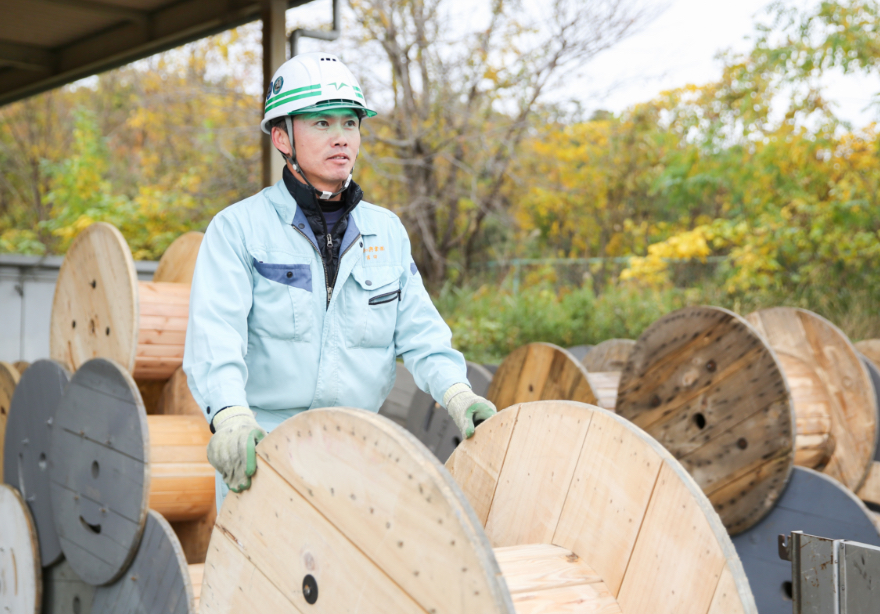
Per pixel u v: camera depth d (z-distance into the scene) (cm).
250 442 168
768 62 1041
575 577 171
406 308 223
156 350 363
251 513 169
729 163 1059
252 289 202
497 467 204
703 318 371
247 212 204
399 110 1225
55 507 344
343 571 143
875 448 388
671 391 385
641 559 165
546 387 420
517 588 164
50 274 645
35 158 1717
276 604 160
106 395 311
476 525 123
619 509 171
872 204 899
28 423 373
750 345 350
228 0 640
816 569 182
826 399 403
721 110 1129
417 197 1251
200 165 1456
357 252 210
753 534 366
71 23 750
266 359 204
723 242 1083
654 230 1388
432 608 126
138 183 1633
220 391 179
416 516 129
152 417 348
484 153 1263
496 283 1319
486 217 1357
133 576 294
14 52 819
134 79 1712
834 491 340
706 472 371
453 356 219
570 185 1399
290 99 201
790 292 923
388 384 222
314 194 205
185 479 328
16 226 1736
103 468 310
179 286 384
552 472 189
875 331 743
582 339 986
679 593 157
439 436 480
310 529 152
